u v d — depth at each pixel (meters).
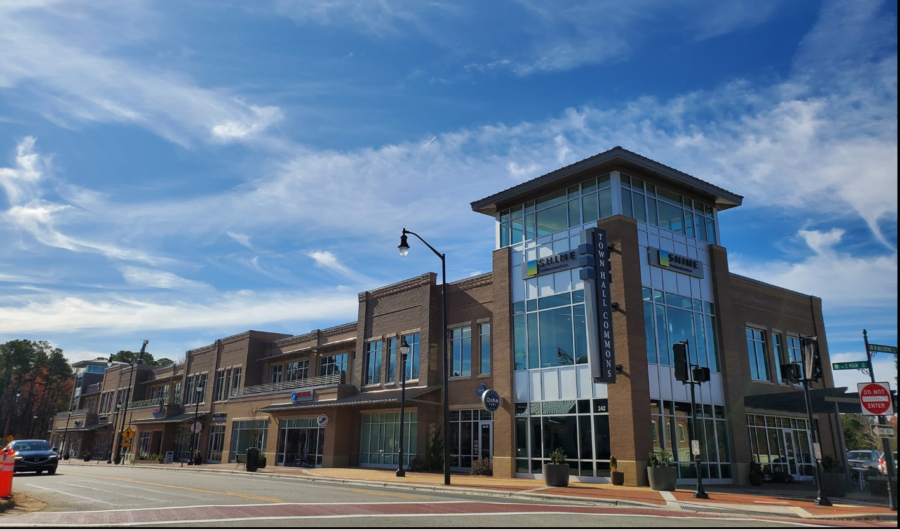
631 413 22.86
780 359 32.88
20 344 106.50
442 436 31.22
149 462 52.91
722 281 28.62
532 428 26.28
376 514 12.48
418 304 34.34
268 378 49.91
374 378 36.44
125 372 71.62
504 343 28.17
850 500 17.92
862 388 14.81
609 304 24.27
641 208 26.44
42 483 21.28
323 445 36.50
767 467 27.62
